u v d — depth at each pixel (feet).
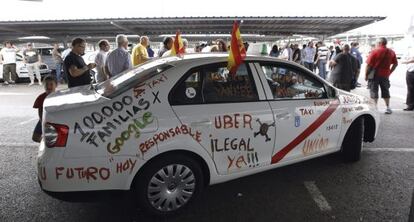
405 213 10.43
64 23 54.29
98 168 8.94
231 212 10.52
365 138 15.42
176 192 10.06
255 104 10.87
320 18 51.47
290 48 53.52
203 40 91.81
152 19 51.93
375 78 24.45
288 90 11.80
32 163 14.76
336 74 25.25
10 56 44.98
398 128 20.51
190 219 10.10
